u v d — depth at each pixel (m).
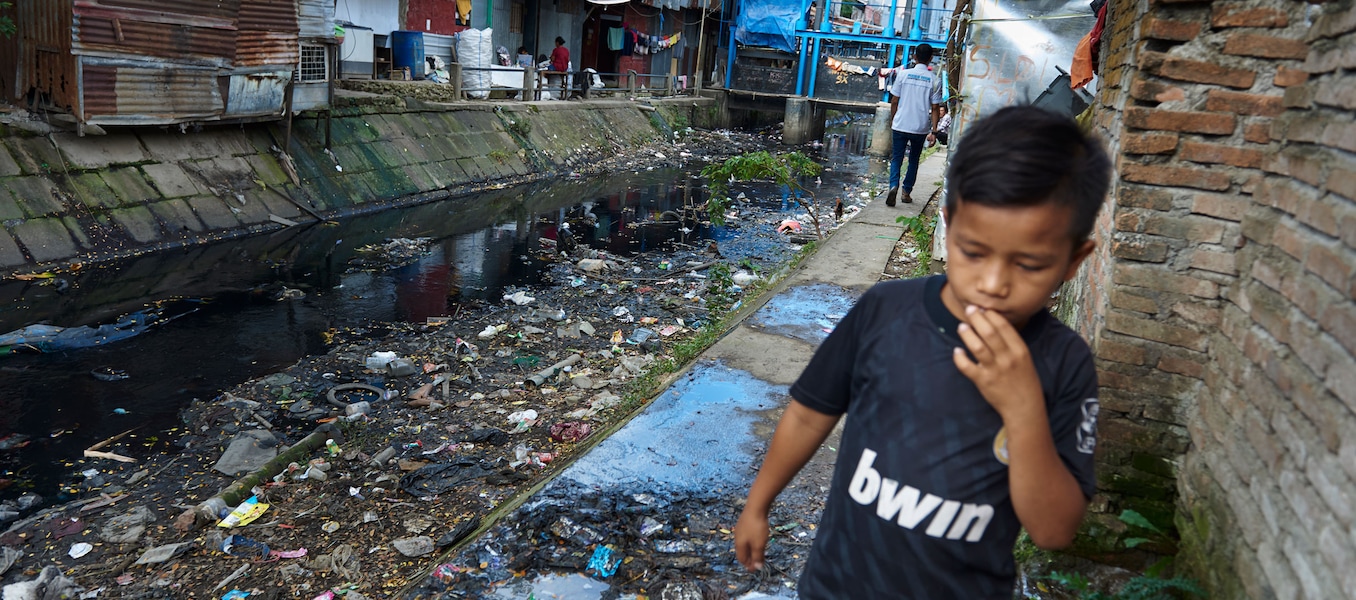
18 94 9.10
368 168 12.98
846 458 1.49
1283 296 2.11
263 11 10.74
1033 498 1.27
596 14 28.09
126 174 9.67
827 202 14.96
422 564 4.01
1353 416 1.60
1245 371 2.26
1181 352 2.66
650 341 7.29
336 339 7.29
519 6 23.83
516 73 20.59
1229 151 2.50
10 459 5.04
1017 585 2.83
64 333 6.89
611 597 2.80
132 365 6.48
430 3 19.44
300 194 11.59
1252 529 2.06
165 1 9.48
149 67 9.49
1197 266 2.60
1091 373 1.34
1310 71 2.19
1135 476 2.79
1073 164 1.18
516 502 3.70
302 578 3.89
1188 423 2.68
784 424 1.64
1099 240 3.33
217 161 10.79
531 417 5.71
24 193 8.62
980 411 1.34
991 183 1.18
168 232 9.66
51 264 8.43
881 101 27.36
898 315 1.44
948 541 1.38
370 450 5.29
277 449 5.24
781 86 28.92
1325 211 1.90
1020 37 6.67
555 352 7.09
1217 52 2.50
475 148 15.67
